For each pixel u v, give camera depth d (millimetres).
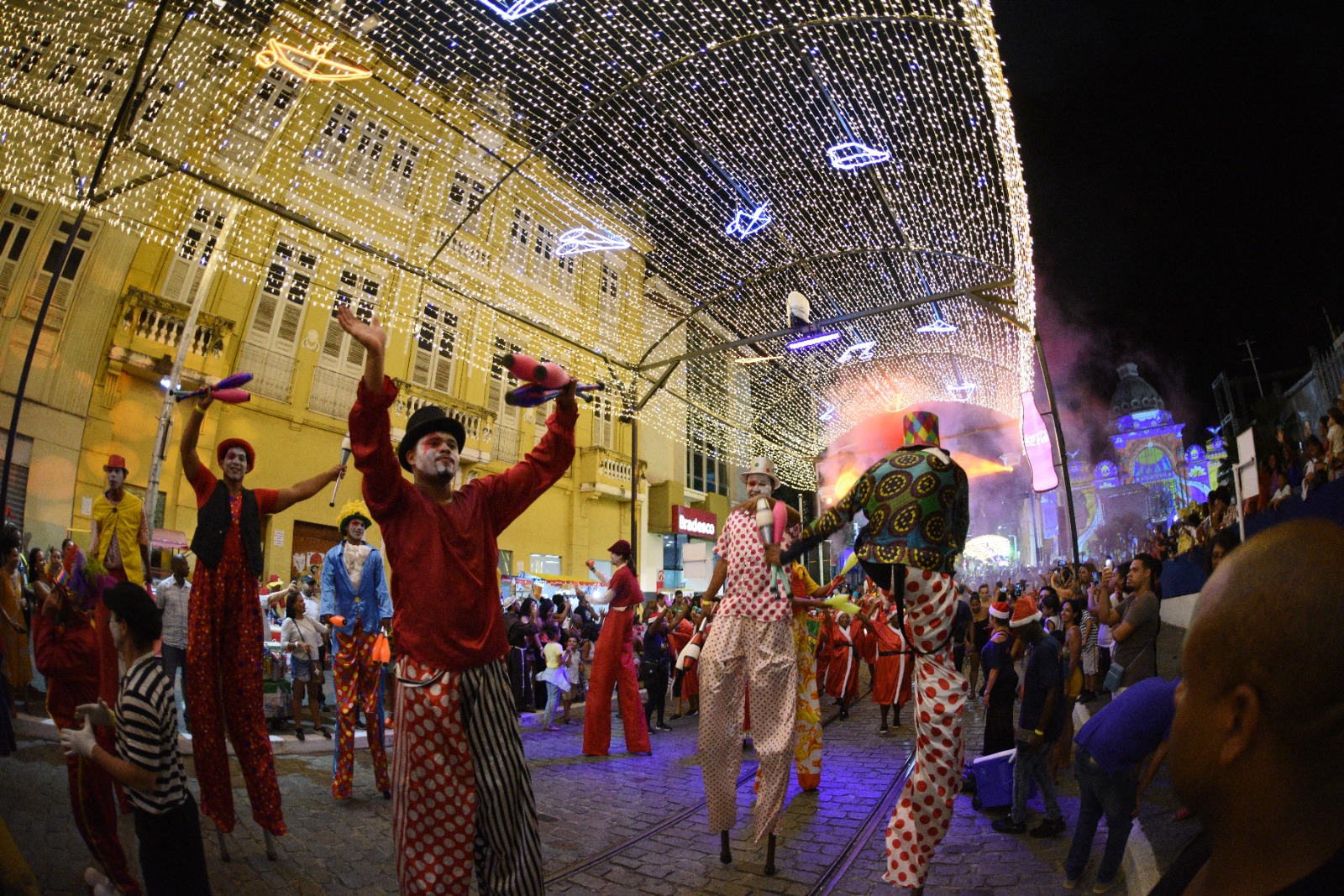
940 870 4160
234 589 3924
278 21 8961
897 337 15227
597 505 21047
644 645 9820
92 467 11094
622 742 8367
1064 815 5254
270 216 11859
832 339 15227
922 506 3449
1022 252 8930
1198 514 16891
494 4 7781
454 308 14344
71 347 10945
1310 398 16688
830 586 5984
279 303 13523
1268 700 635
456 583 2629
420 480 2777
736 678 4262
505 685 2711
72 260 11078
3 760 5027
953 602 3465
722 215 11734
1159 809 4879
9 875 1855
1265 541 697
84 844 3879
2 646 5219
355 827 4645
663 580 22891
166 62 8789
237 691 3918
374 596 5406
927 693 3443
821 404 19359
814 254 12117
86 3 7895
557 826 4867
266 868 3867
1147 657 6004
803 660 5789
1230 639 669
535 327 11727
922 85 8109
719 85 8906
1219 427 34031
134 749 2793
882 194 10195
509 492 2938
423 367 15766
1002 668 5812
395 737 2619
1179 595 16594
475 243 14289
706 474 26641
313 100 11938
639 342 16578
